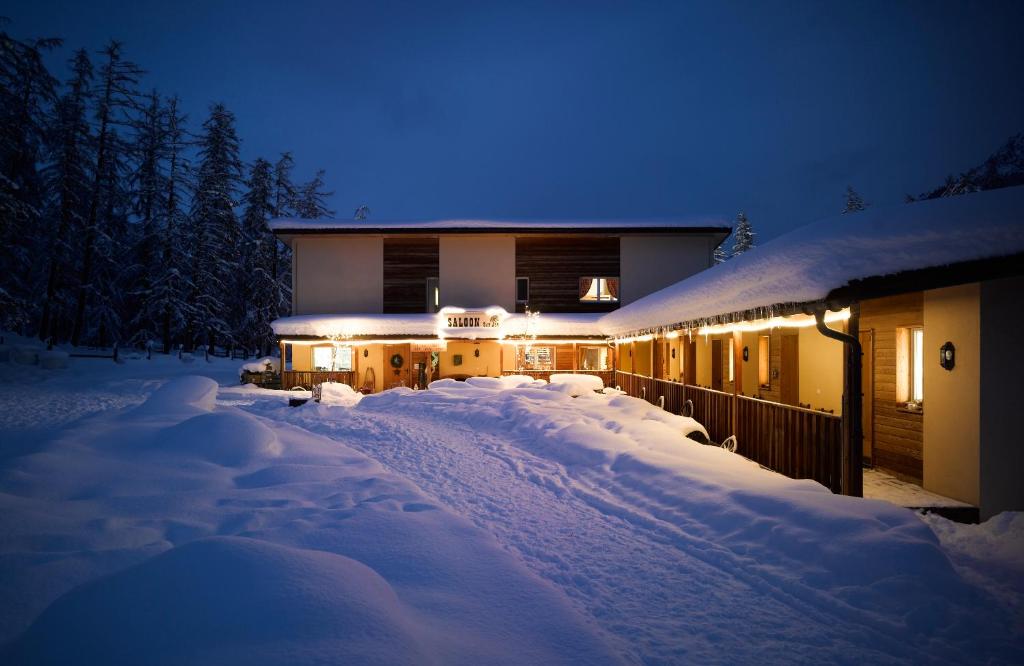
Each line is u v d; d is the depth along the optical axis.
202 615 2.94
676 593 4.59
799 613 4.21
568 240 30.06
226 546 3.54
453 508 7.07
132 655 2.66
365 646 2.76
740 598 4.48
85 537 4.92
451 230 29.25
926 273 6.57
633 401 15.38
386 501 6.50
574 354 28.44
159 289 38.72
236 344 45.56
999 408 7.38
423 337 27.39
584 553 5.49
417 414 16.81
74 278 38.12
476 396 18.77
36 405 18.64
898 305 9.37
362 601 3.15
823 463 7.68
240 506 6.38
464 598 4.05
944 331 8.12
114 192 40.47
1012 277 7.40
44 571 4.05
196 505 6.36
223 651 2.66
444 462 9.98
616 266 30.06
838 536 5.03
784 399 12.87
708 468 7.91
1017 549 5.48
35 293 37.62
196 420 9.53
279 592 3.09
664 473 7.80
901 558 4.51
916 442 8.86
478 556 4.91
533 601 4.09
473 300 29.78
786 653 3.66
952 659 3.57
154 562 3.46
